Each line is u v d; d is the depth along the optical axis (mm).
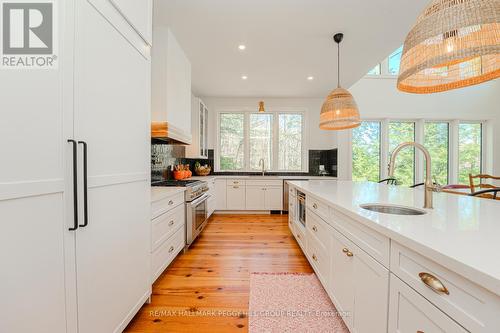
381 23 2281
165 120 2406
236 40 2611
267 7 2059
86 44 1005
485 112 4996
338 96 2426
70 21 916
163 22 2295
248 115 5102
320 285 1896
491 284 506
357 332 1182
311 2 1988
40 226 812
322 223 1745
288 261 2381
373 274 1030
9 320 727
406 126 5094
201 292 1803
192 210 2693
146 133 1560
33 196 787
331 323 1451
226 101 5023
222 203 4594
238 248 2754
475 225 932
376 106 4941
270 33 2471
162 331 1391
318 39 2570
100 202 1105
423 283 740
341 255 1382
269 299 1703
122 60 1281
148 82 1586
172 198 2186
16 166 741
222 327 1425
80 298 984
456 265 595
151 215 1707
